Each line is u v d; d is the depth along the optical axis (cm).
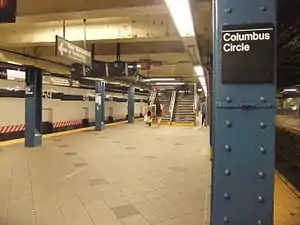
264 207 129
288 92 742
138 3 412
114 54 887
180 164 747
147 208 425
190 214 400
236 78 128
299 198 438
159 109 2127
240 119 129
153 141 1231
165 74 1647
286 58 439
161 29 586
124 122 2473
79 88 1872
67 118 1742
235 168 130
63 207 427
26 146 1045
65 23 631
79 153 912
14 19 306
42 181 571
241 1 128
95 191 507
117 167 707
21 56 838
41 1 441
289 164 646
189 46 624
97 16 459
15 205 434
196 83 2247
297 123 623
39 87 1052
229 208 131
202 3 399
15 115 1316
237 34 128
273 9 127
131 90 2366
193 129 1844
